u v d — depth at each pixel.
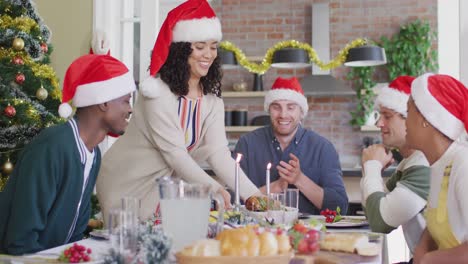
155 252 1.03
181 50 2.31
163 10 4.71
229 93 7.23
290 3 7.42
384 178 4.56
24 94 3.30
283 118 2.91
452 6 7.07
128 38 4.24
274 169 2.95
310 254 1.25
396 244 3.82
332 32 7.35
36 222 1.57
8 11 3.33
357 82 7.24
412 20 7.18
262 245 1.08
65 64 4.18
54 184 1.62
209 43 2.34
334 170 2.92
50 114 3.29
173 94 2.32
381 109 2.22
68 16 4.19
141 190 2.38
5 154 3.15
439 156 1.64
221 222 1.40
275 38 7.44
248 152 2.99
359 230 1.97
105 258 1.09
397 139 2.18
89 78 1.76
